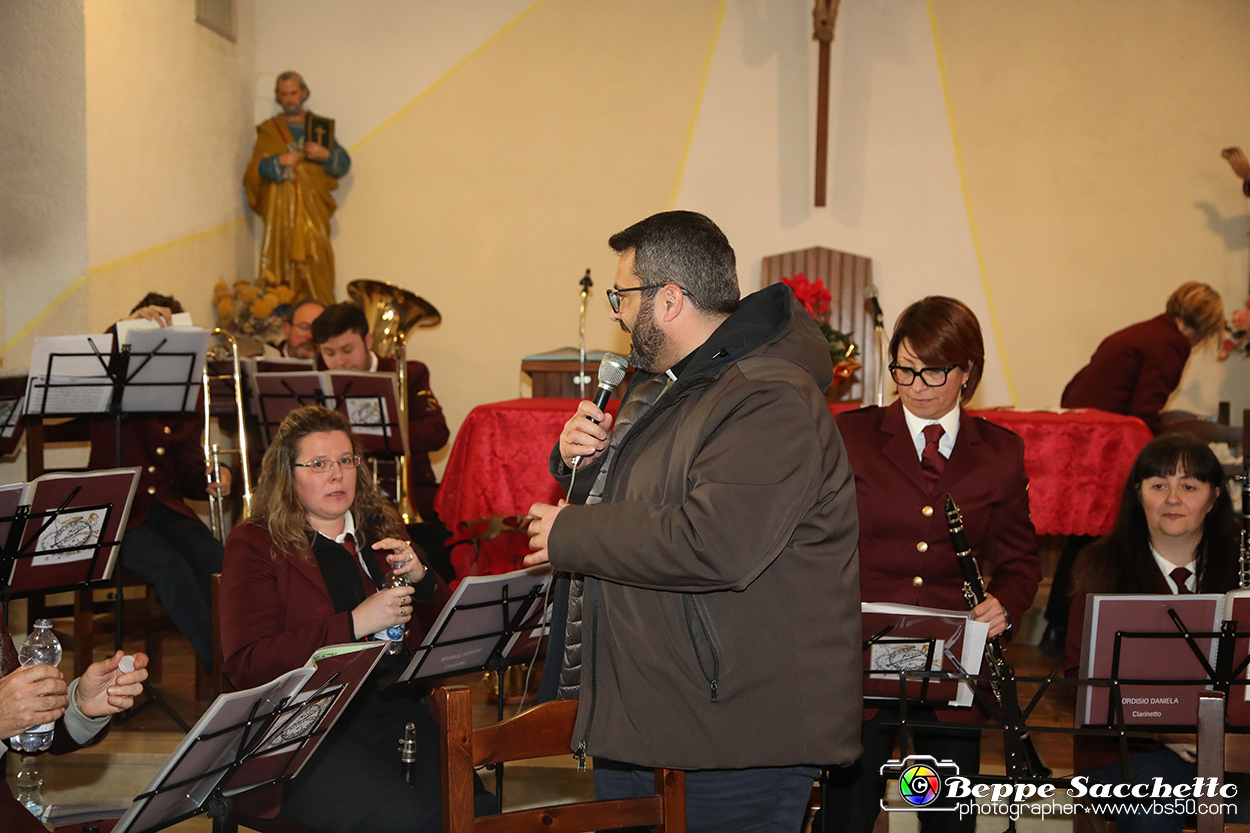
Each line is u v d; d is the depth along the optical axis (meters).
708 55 6.48
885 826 2.61
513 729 1.70
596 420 1.88
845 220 6.46
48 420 4.61
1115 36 6.27
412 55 6.57
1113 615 2.12
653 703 1.69
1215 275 6.25
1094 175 6.31
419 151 6.60
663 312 1.84
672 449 1.74
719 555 1.57
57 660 2.30
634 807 1.71
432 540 4.66
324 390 4.05
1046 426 3.95
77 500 2.95
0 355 4.61
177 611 3.69
